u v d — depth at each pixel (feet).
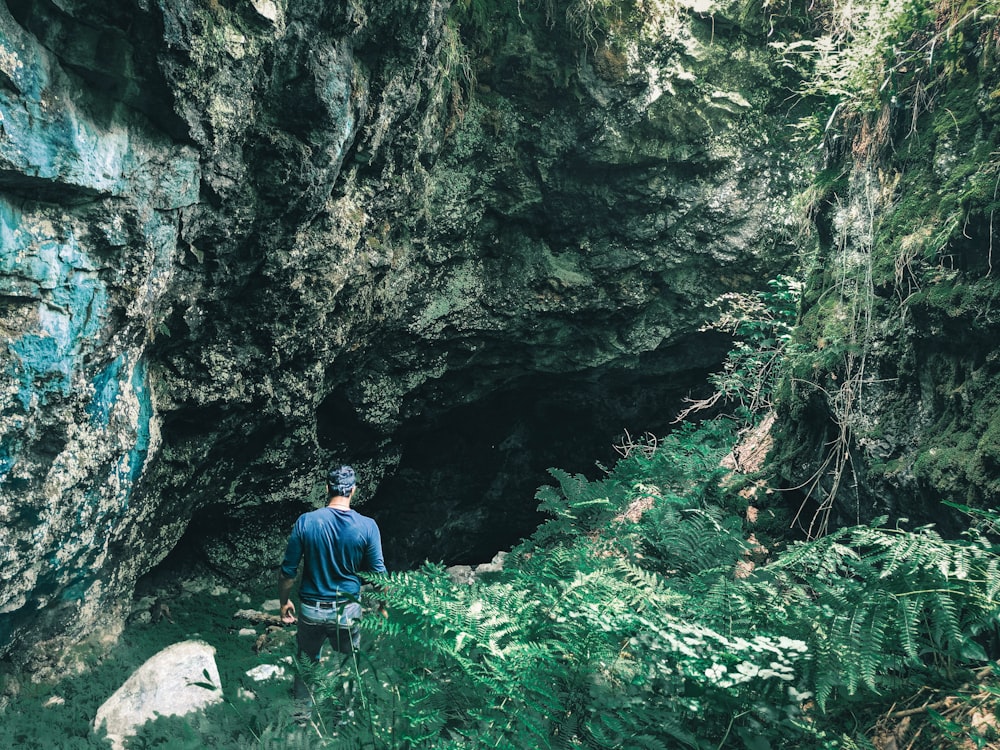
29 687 13.23
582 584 9.98
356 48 14.32
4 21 8.90
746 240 22.24
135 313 12.35
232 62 11.79
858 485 13.87
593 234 22.07
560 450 28.25
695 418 26.50
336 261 16.66
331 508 12.00
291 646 12.32
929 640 9.21
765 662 9.05
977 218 10.85
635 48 19.81
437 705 9.35
